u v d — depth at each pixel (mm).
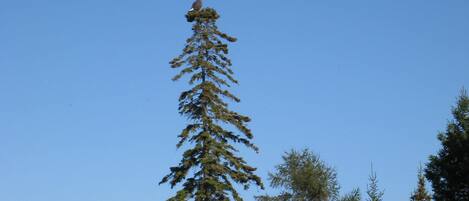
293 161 52906
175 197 46094
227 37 49500
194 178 46906
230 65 49156
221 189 46031
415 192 53875
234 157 47562
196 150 46938
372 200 45469
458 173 42969
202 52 48844
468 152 43000
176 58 48469
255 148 48000
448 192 43188
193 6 49656
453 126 44719
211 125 47375
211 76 48625
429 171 44250
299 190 52250
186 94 48062
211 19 49500
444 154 44031
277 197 52188
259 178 47438
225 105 48375
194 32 49344
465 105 44812
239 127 47844
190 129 47344
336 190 52469
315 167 52500
